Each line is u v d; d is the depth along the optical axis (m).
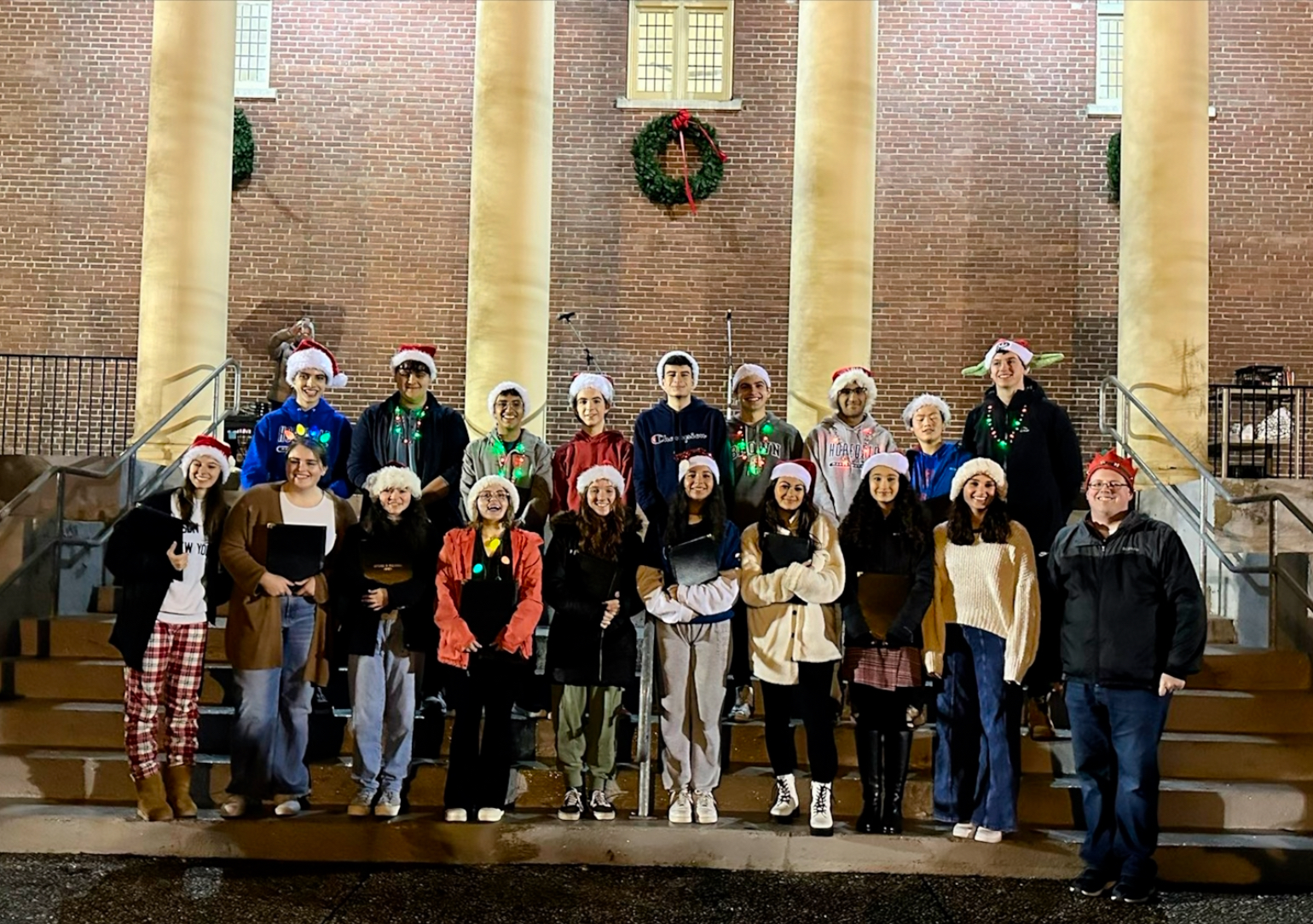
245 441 10.80
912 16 13.32
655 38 13.50
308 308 13.16
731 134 13.28
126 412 13.00
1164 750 6.42
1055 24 13.30
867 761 5.73
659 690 5.89
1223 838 5.83
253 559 5.81
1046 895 5.37
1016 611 5.62
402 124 13.29
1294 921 5.06
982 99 13.27
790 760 5.88
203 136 9.80
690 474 5.86
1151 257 9.64
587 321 13.16
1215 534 8.31
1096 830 5.44
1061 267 13.17
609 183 13.24
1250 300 13.04
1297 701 6.74
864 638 5.73
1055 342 13.12
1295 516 7.54
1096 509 5.55
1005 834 5.76
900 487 5.81
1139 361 9.66
